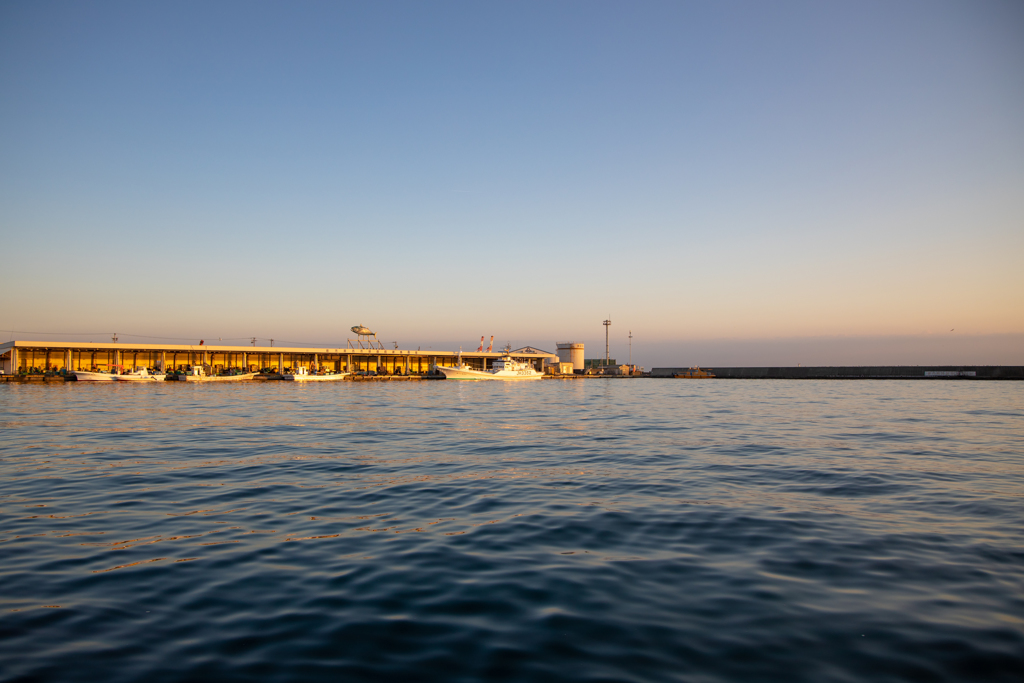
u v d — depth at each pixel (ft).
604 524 36.83
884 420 115.75
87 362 358.64
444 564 29.14
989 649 20.20
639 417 124.77
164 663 19.26
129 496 44.78
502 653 19.97
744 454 68.03
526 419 119.34
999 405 167.94
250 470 56.70
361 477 53.21
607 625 22.17
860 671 18.81
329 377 409.28
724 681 18.21
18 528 35.60
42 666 18.98
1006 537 33.86
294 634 21.38
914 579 27.02
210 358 405.39
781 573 27.91
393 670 18.84
